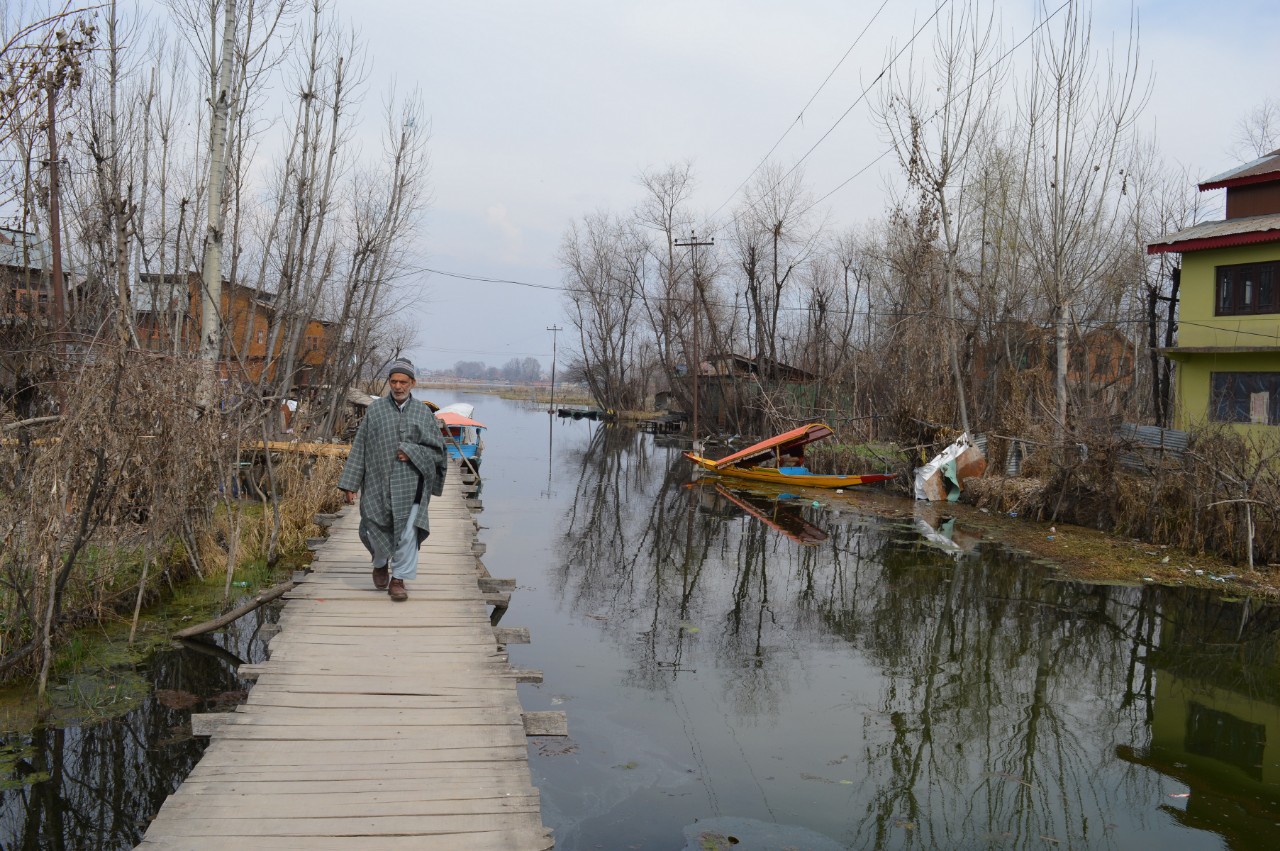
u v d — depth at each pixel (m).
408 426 7.36
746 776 6.91
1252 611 11.80
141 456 8.19
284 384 18.05
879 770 7.07
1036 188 24.53
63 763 6.49
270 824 3.93
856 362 31.28
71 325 11.91
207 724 5.14
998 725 8.04
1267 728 8.04
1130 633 10.86
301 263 18.17
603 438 46.12
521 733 5.02
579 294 62.22
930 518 19.47
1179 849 5.93
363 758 4.63
